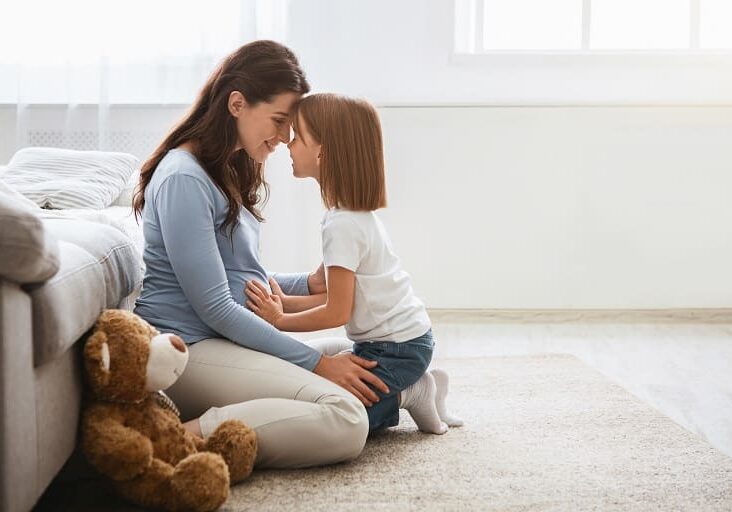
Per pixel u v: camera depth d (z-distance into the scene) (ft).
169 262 5.85
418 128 11.60
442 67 11.68
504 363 8.98
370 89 11.73
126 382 4.75
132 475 4.66
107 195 8.80
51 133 11.41
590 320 11.70
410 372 6.17
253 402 5.44
